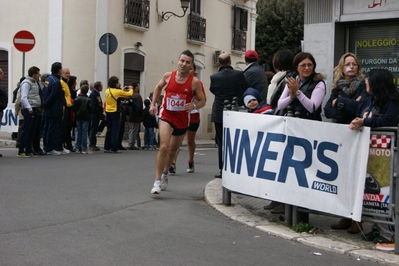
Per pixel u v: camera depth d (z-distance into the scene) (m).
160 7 21.88
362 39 8.95
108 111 13.97
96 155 13.12
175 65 23.02
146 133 16.23
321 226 6.19
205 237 5.55
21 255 4.65
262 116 6.07
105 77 19.34
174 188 8.24
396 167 5.05
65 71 13.40
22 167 10.00
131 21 20.20
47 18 19.06
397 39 8.65
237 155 6.44
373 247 5.33
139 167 10.73
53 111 12.45
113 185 8.29
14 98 13.26
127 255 4.80
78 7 18.72
